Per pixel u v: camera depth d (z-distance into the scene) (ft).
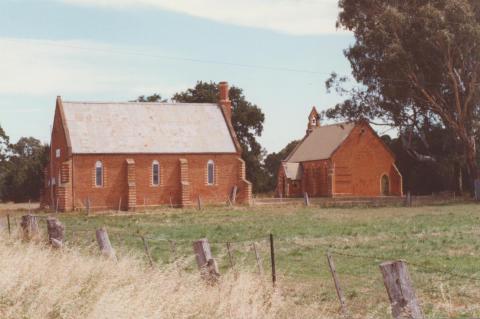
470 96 244.01
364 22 252.62
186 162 241.14
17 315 41.50
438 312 53.62
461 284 66.74
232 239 117.50
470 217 158.20
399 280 35.29
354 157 303.27
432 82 245.86
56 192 243.60
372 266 81.10
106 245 66.08
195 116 257.14
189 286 47.16
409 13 241.96
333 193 298.56
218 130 253.85
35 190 364.99
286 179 325.21
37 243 76.02
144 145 239.09
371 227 136.56
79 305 42.91
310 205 234.58
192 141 246.47
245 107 385.91
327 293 63.16
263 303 47.39
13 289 45.68
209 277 50.26
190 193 241.76
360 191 303.07
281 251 96.53
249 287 47.91
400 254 91.76
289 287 66.18
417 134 279.08
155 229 143.13
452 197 264.93
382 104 257.75
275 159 463.42
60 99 245.24
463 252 92.32
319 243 107.96
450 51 236.43
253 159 385.70
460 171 284.00
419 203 232.12
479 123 245.04
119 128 242.37
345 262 84.99
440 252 92.89
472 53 233.96
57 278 48.88
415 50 237.86
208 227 147.13
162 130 247.29
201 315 42.86
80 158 228.84
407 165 325.01
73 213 214.28
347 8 254.27
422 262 82.89
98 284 47.57
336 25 258.16
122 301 40.88
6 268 49.34
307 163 322.96
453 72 246.06
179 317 42.19
